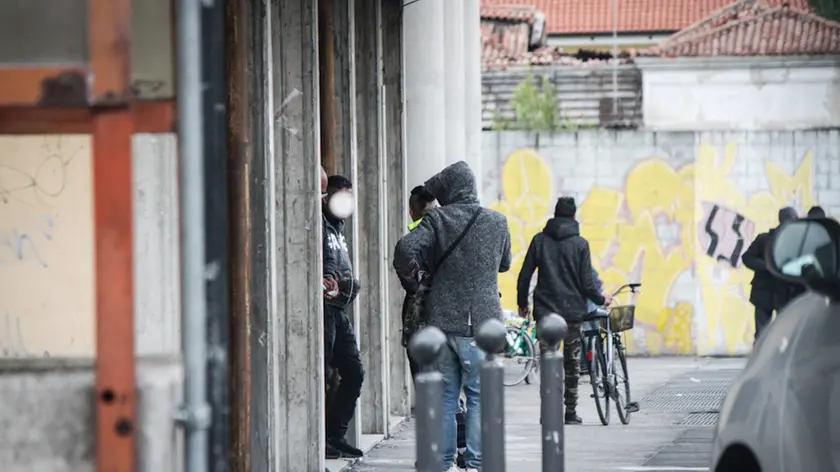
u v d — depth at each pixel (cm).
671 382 3781
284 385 1931
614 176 5019
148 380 1062
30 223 1124
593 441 2477
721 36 8794
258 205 1628
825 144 4994
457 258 1783
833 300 971
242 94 1406
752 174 5000
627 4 11206
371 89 2530
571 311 2658
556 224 2662
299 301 1933
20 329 1130
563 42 11056
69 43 1073
